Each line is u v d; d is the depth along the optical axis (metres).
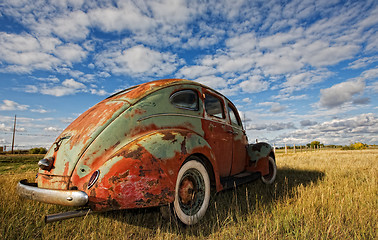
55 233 2.37
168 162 2.34
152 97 2.80
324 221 2.56
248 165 4.60
